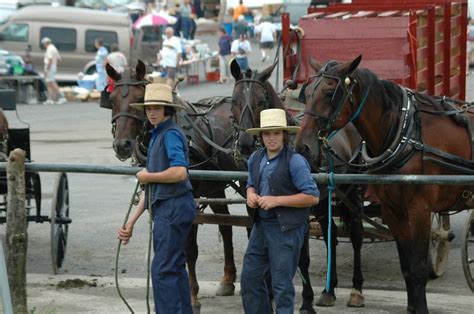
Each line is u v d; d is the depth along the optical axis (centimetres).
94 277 1553
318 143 1168
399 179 1106
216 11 6875
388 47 1570
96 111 4116
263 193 1064
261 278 1079
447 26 1742
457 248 1748
